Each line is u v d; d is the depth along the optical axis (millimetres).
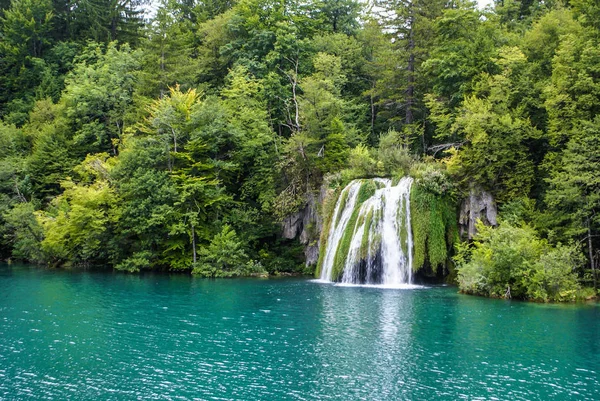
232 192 51688
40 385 15859
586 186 32312
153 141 48812
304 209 46969
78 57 74750
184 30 77812
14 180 58406
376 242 38062
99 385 15875
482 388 15633
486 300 30047
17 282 38562
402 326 23297
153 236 46062
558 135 36406
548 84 39219
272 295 32062
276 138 53312
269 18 63250
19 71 77688
